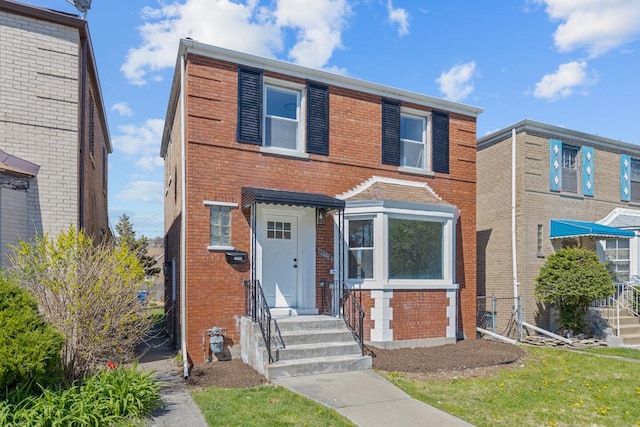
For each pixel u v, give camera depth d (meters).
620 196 15.75
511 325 13.55
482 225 15.15
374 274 9.78
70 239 6.24
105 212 15.58
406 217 10.16
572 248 12.90
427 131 11.96
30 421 4.52
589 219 14.93
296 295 9.89
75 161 8.16
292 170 9.88
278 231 9.86
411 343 9.93
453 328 10.58
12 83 7.75
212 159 9.02
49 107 8.01
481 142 15.34
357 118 10.82
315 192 10.10
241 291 9.06
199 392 6.54
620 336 12.45
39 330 4.98
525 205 13.64
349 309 9.75
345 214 10.09
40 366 4.77
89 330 5.86
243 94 9.43
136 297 6.62
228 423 5.24
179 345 9.78
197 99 8.95
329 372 7.57
